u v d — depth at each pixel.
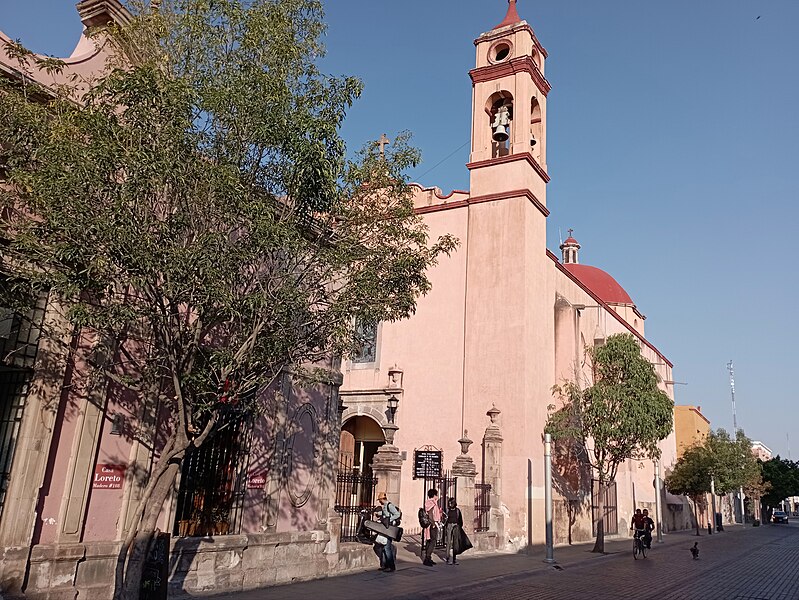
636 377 24.38
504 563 18.19
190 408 7.93
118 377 8.55
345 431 25.19
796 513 139.00
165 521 10.14
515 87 26.94
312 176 8.23
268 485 12.59
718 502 51.62
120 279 7.25
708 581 16.81
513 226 25.19
